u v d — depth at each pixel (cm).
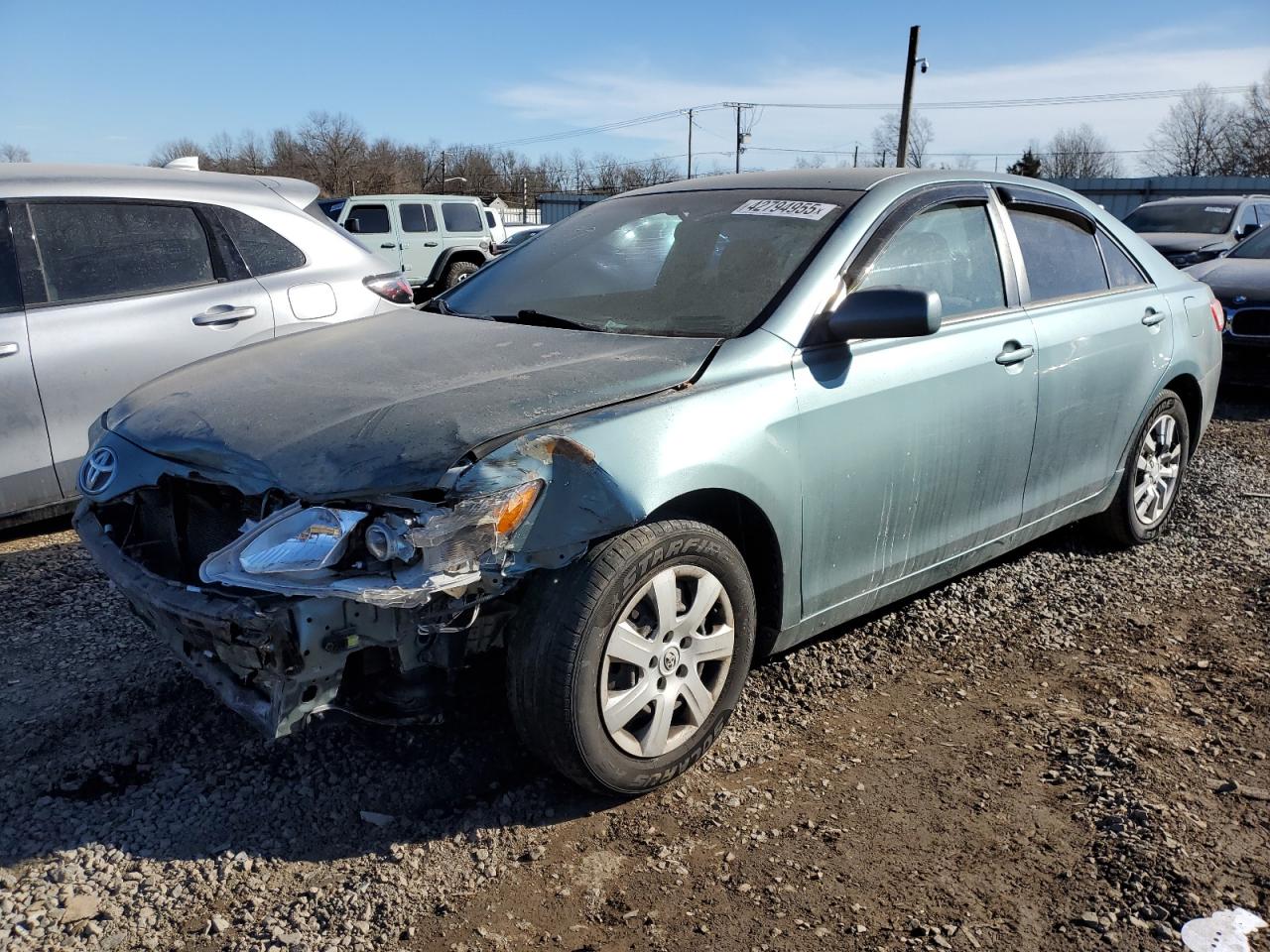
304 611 229
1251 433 738
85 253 491
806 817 268
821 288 314
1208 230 1427
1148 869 245
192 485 271
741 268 329
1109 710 327
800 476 294
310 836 259
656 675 271
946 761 296
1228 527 508
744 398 282
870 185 354
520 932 226
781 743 306
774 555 296
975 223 378
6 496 463
